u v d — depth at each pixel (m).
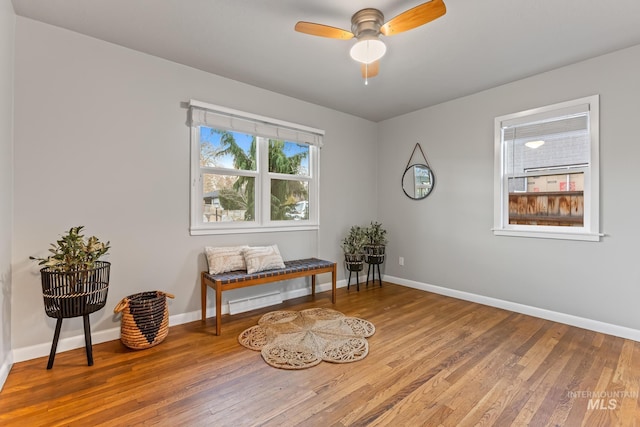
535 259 3.19
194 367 2.14
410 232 4.39
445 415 1.66
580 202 2.95
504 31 2.35
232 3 2.05
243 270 3.14
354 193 4.54
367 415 1.66
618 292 2.69
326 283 4.22
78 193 2.44
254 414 1.66
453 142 3.87
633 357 2.29
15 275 2.20
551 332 2.77
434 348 2.45
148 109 2.75
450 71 3.05
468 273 3.75
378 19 2.14
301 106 3.86
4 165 1.99
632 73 2.60
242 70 3.04
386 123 4.70
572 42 2.52
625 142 2.64
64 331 2.38
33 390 1.86
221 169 3.26
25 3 2.06
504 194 3.46
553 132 3.08
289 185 3.86
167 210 2.87
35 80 2.26
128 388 1.89
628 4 2.03
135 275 2.71
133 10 2.13
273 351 2.37
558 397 1.82
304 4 2.06
